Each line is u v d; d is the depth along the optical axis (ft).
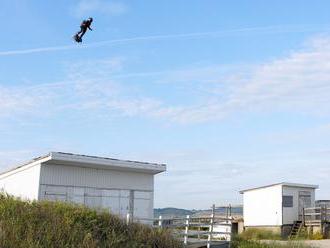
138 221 65.57
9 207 56.95
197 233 70.90
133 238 59.21
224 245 73.92
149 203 95.76
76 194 86.12
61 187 84.58
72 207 61.21
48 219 55.01
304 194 136.87
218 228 94.27
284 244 82.17
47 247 48.01
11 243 46.11
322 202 139.33
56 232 51.42
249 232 129.39
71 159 84.07
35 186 83.15
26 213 55.47
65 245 49.42
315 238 118.52
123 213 91.35
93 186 88.43
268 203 134.92
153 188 96.84
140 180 95.09
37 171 83.46
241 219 141.69
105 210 65.16
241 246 75.56
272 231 131.44
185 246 66.90
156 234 62.69
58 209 59.21
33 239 48.73
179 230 72.38
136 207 93.71
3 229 48.39
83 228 55.88
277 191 133.18
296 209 134.31
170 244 63.10
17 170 87.66
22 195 85.66
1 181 91.35
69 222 55.26
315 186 138.10
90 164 86.94
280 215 131.34
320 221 122.62
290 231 131.54
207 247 70.85
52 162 83.56
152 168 94.12
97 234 56.29
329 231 121.90
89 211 60.49
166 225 67.77
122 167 90.89
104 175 90.12
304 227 126.41
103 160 88.02
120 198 91.66
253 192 138.92
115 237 56.39
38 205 59.82
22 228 50.62
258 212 136.98
